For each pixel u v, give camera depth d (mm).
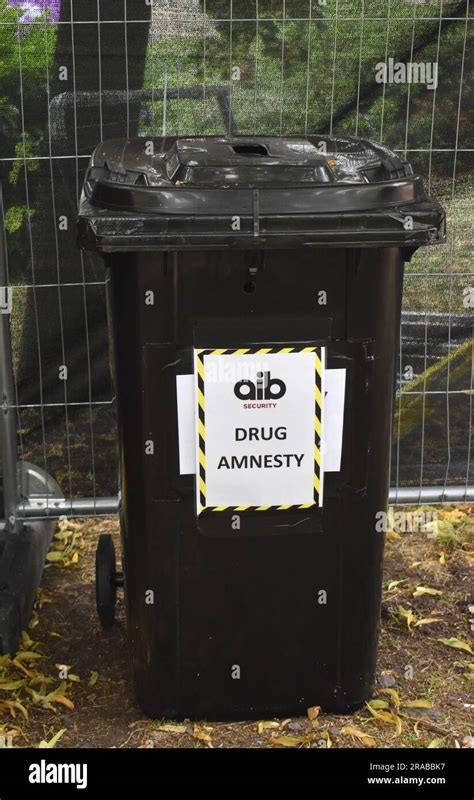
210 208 2598
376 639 3059
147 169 2857
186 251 2623
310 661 3016
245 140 3094
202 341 2701
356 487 2855
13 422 3920
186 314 2682
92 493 4227
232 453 2789
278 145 2992
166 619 2936
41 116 3807
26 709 3156
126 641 3541
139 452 2787
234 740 2986
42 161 3852
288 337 2723
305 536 2879
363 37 3789
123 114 3830
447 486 4305
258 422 2771
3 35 3717
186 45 3770
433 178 3957
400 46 3809
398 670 3346
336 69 3820
